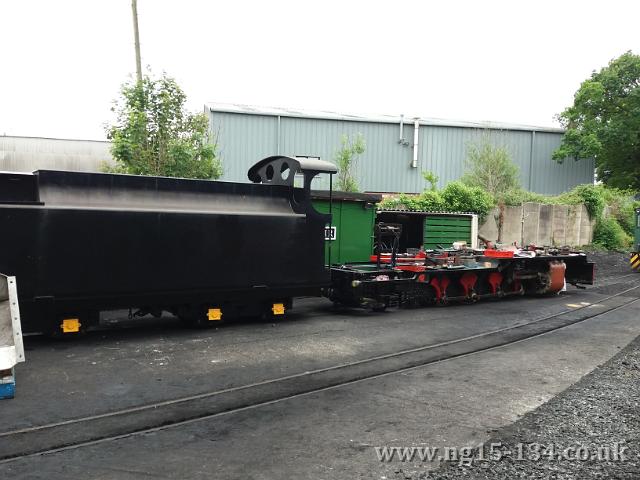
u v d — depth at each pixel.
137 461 3.96
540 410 5.14
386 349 7.63
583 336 8.84
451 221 15.66
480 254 13.70
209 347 7.51
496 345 8.05
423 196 21.42
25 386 5.66
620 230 29.39
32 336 7.95
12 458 3.98
